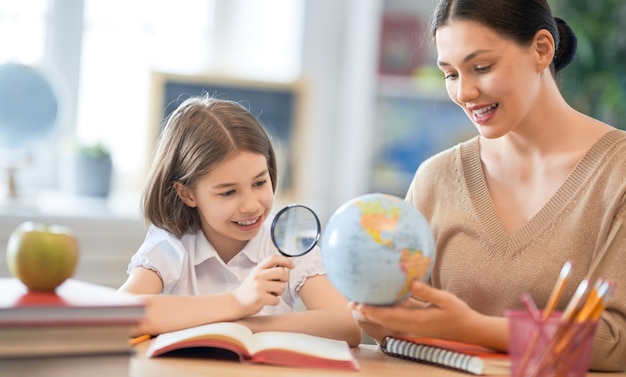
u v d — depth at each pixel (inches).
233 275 74.7
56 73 134.0
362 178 147.6
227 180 69.8
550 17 62.6
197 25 149.4
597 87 145.9
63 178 138.9
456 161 71.1
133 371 50.6
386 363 57.4
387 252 51.5
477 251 67.0
